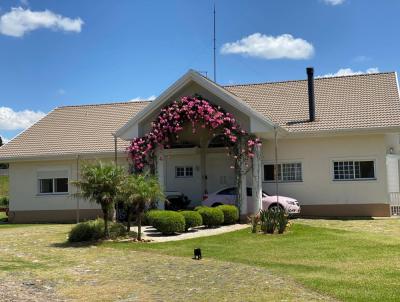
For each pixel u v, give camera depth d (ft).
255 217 60.29
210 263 40.68
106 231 56.29
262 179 82.43
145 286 32.35
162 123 71.41
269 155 82.43
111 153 88.94
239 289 30.71
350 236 53.72
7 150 96.32
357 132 77.10
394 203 81.66
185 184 89.30
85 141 94.32
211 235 57.47
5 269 38.93
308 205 80.23
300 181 80.94
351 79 91.76
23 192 94.89
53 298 29.27
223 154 86.58
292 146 81.51
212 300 28.07
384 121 77.25
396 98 82.48
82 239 55.47
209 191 86.84
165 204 75.56
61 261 42.75
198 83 72.08
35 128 102.53
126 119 99.50
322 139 80.28
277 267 37.96
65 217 92.17
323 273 35.04
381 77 89.86
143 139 72.64
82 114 104.83
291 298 27.89
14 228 77.56
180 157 89.76
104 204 55.26
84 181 55.01
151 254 46.09
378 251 43.73
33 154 93.04
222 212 65.72
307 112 85.15
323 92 90.02
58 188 93.25
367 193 78.07
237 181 70.28
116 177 54.49
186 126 72.13
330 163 79.77
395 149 85.25
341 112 82.58
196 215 61.57
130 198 53.98
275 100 91.40
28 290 31.35
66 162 92.63
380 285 30.53
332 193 79.46
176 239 55.36
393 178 84.48
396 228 61.72
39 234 65.31
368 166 78.43
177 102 71.67
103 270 38.32
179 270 37.83
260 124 69.82
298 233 56.85
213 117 69.62
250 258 42.50
